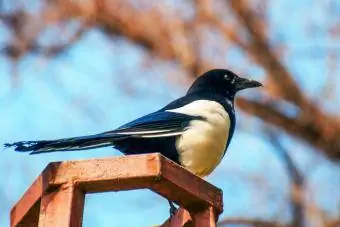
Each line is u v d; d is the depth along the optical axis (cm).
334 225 1453
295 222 1455
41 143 927
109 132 1028
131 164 779
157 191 803
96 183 780
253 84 1273
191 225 848
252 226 1457
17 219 826
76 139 959
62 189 780
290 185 1463
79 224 779
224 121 1128
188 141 1095
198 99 1173
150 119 1080
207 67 1516
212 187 823
